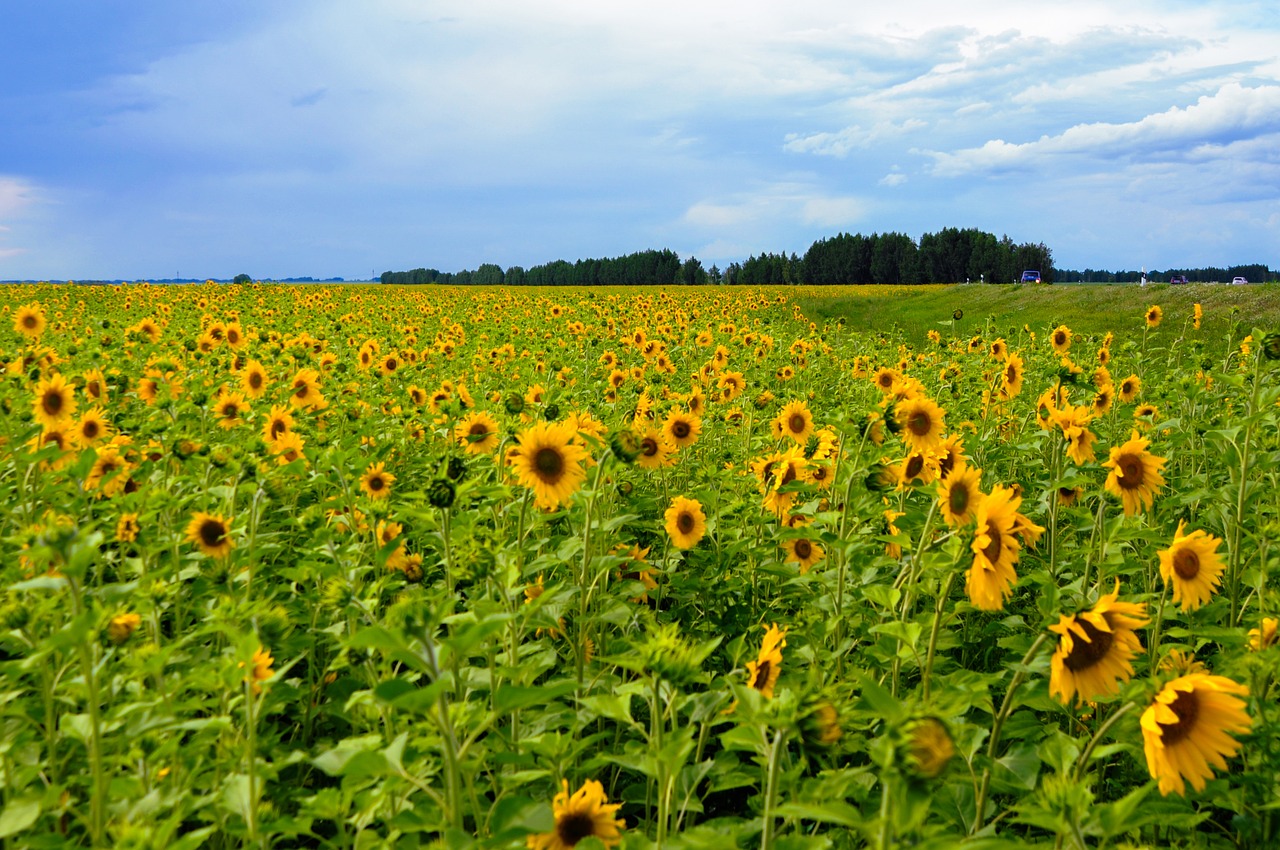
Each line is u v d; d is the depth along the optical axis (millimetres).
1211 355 14453
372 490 5891
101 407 8344
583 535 4328
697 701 2922
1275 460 5121
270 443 6727
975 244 122375
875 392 9203
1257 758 3193
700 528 5574
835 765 3307
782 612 5418
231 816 2836
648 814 3416
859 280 130750
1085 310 33031
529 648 3545
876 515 4852
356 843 2691
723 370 12688
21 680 3602
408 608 2799
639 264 123688
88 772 3160
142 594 3527
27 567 3764
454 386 10633
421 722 2996
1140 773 3877
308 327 20969
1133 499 4836
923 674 3350
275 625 3166
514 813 2203
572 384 11016
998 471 7953
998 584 3270
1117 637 2744
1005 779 2850
